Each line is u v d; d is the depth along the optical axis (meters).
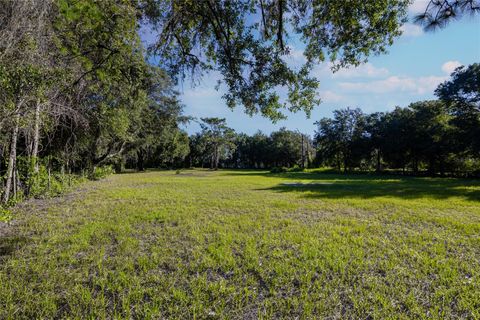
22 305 2.54
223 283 2.94
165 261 3.54
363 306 2.50
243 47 4.92
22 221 5.66
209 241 4.41
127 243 4.23
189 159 58.19
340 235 4.74
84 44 4.67
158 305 2.54
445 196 9.73
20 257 3.67
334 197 9.57
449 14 3.00
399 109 34.31
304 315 2.38
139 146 23.06
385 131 34.12
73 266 3.40
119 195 9.68
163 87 17.28
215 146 52.09
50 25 4.53
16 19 4.32
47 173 9.86
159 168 47.50
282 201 8.53
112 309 2.50
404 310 2.44
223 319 2.34
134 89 8.95
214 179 19.56
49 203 7.87
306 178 22.77
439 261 3.50
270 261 3.54
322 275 3.13
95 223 5.43
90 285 2.93
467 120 24.06
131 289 2.83
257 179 19.95
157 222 5.67
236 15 4.70
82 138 11.45
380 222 5.76
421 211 6.91
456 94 24.39
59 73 5.34
